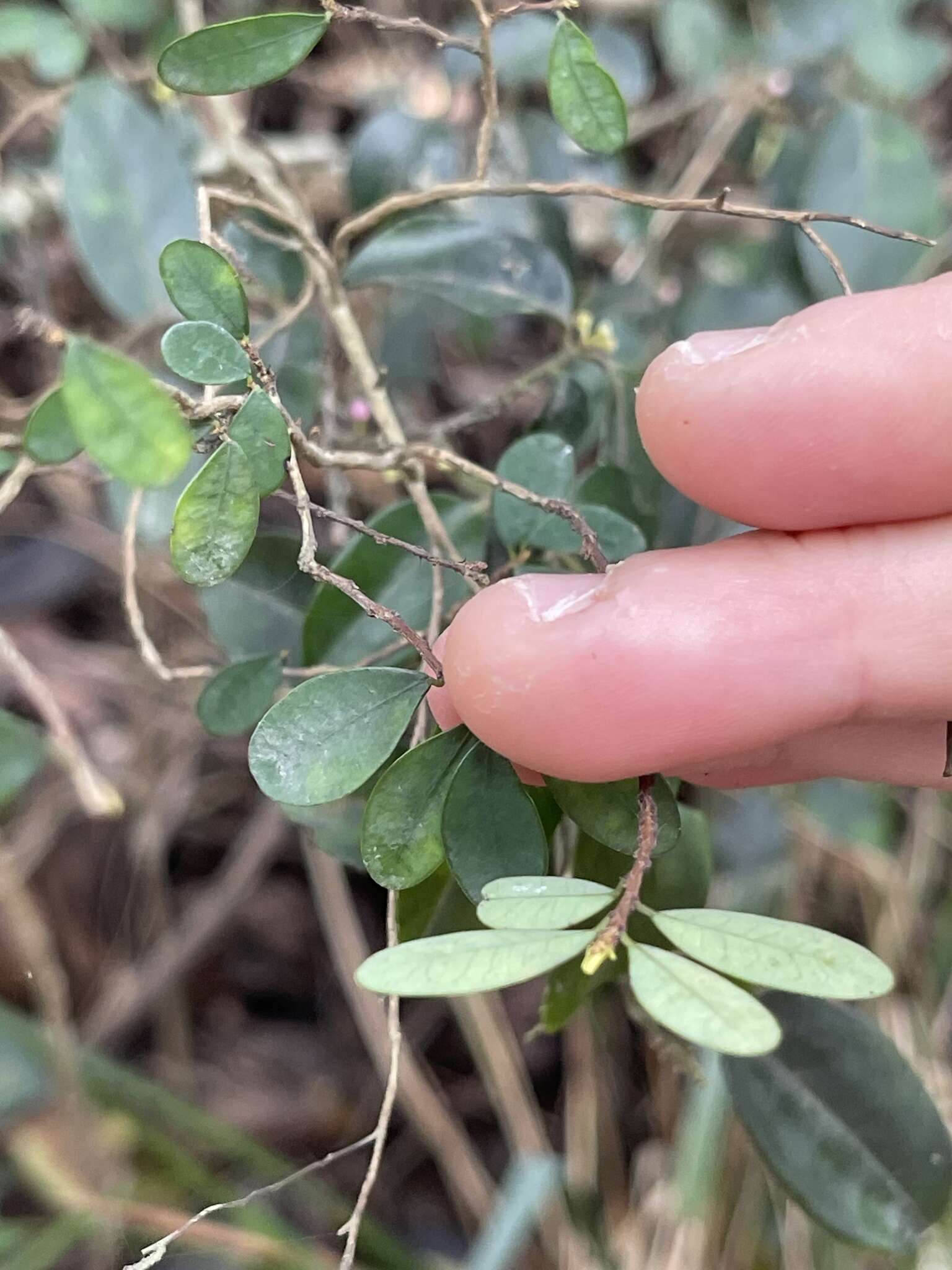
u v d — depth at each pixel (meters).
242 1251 0.16
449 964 0.08
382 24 0.10
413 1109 0.19
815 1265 0.17
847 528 0.11
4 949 0.17
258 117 0.20
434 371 0.19
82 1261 0.16
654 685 0.10
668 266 0.19
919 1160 0.12
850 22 0.16
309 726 0.09
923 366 0.10
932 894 0.20
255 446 0.09
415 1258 0.18
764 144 0.18
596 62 0.10
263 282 0.14
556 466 0.11
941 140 0.22
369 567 0.12
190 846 0.21
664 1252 0.17
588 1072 0.20
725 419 0.10
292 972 0.21
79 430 0.07
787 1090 0.12
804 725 0.10
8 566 0.20
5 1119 0.16
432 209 0.14
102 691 0.20
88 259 0.13
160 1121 0.17
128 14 0.16
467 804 0.10
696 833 0.12
